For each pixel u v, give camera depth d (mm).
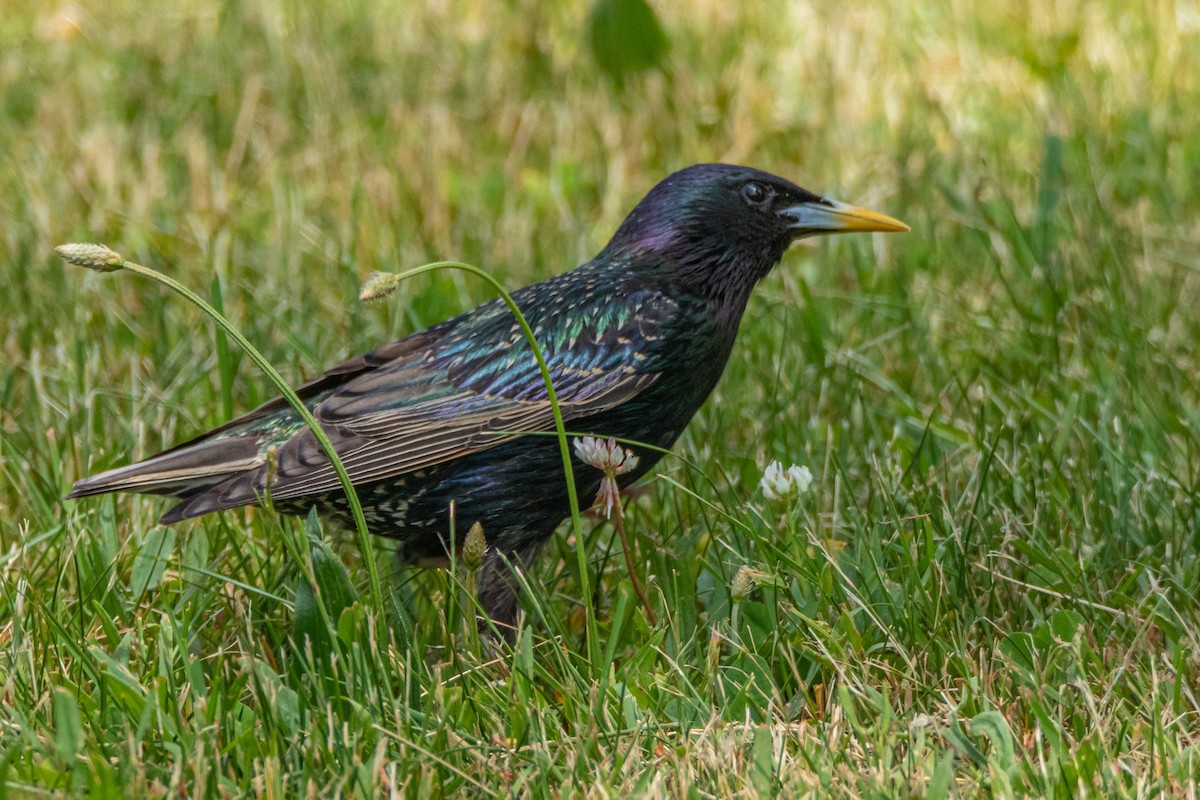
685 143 14750
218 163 14406
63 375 10094
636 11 13625
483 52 16719
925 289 11875
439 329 8391
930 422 8977
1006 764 5961
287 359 10758
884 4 17844
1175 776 5977
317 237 12586
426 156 14328
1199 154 13992
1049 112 14648
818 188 13938
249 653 6723
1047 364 10344
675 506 8703
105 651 7152
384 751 5832
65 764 5852
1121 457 9000
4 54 16781
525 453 7816
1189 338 10984
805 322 10656
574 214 13266
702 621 7703
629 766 6020
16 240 12391
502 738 6262
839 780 5871
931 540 7613
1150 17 17141
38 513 8609
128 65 16234
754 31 17375
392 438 7695
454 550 7508
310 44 16438
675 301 8156
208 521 8547
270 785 5711
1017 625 7750
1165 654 7016
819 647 7180
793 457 9086
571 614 8141
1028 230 11984
